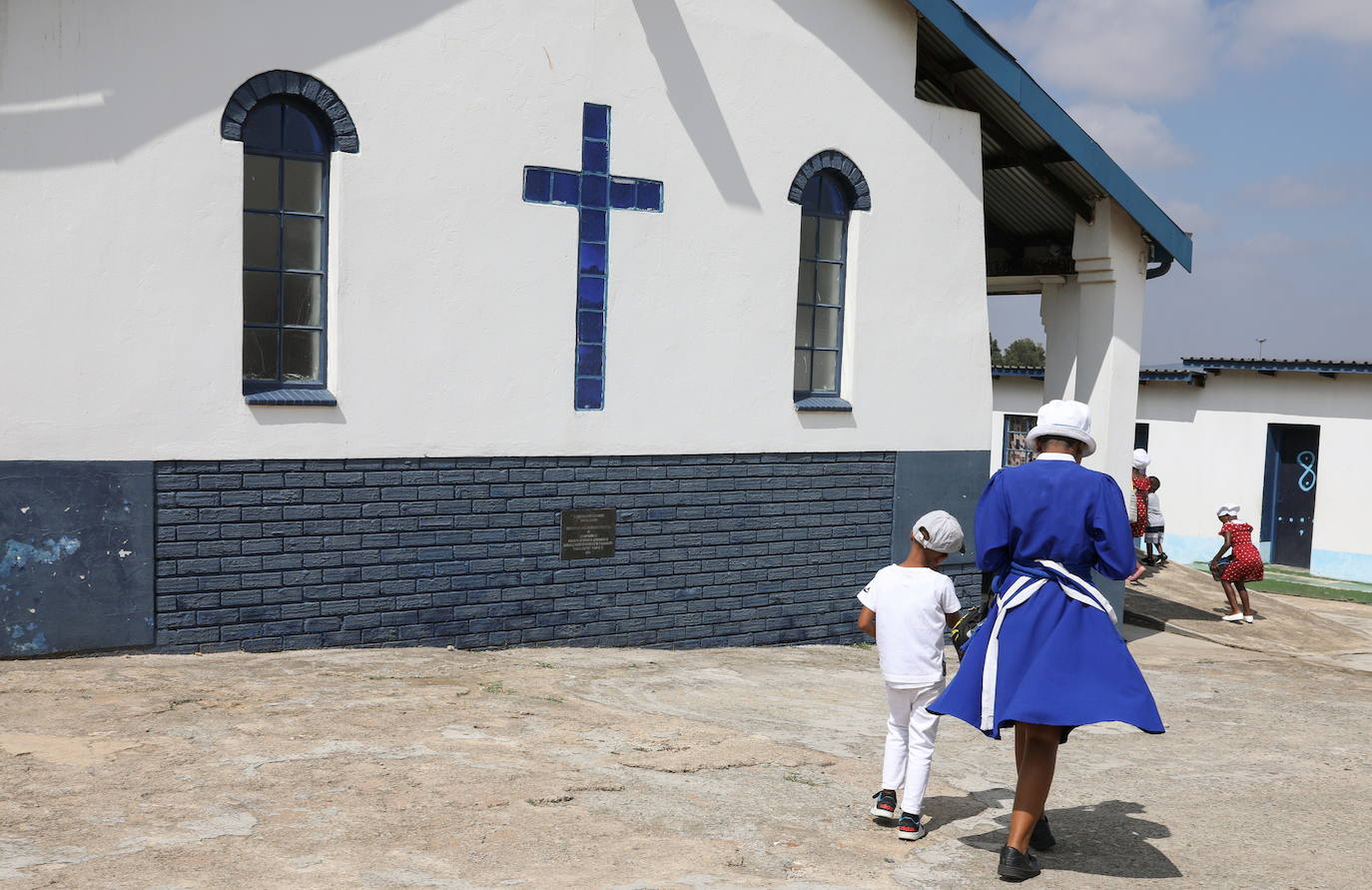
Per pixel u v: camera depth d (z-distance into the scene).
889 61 11.12
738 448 10.48
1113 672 4.86
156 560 7.94
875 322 11.26
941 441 11.76
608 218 9.62
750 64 10.30
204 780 5.48
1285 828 6.07
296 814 5.11
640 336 9.87
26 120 7.38
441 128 8.79
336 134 8.38
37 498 7.55
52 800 5.11
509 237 9.14
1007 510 5.15
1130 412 13.20
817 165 10.76
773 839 5.26
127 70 7.64
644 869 4.75
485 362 9.10
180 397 7.93
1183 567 17.84
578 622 9.75
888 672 5.50
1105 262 12.92
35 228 7.45
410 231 8.71
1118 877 5.14
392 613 8.86
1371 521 21.52
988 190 13.65
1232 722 9.06
